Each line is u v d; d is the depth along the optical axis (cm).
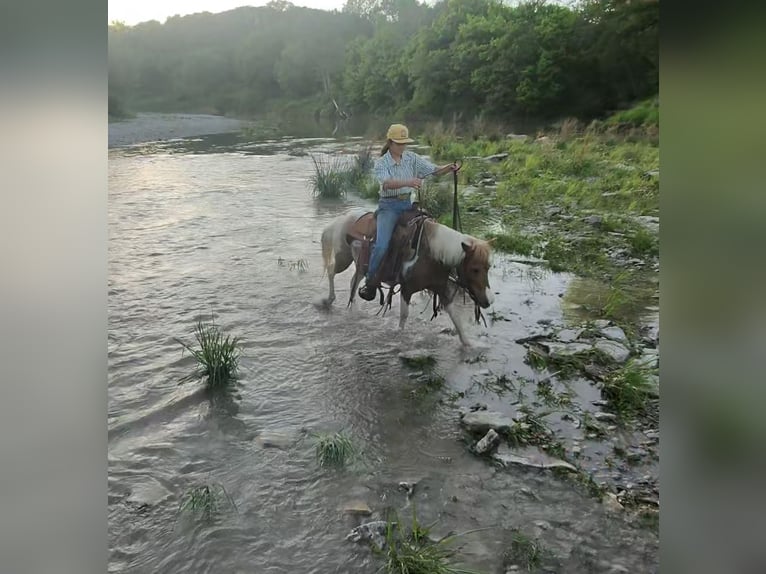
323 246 471
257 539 279
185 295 462
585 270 534
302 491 307
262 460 326
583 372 411
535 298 495
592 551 281
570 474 327
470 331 454
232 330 432
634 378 394
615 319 470
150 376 384
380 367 409
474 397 385
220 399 371
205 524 285
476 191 607
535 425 363
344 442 336
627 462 337
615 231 576
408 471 325
